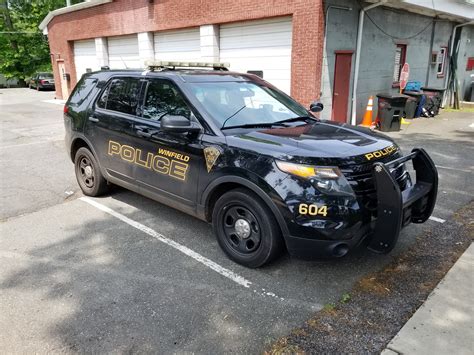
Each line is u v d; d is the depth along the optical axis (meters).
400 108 10.52
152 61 4.62
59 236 4.30
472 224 4.48
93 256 3.85
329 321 2.86
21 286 3.34
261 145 3.31
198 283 3.36
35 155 8.23
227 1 10.86
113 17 15.52
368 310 2.98
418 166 3.62
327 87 9.89
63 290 3.27
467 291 3.15
